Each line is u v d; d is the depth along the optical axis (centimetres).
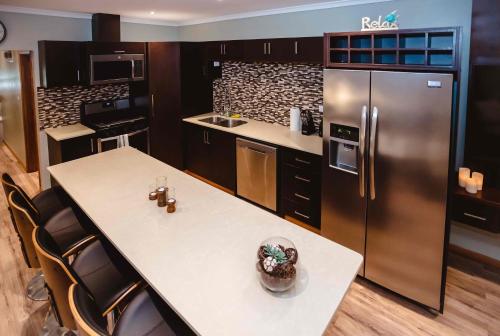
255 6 396
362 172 270
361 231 284
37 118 452
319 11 379
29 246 216
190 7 406
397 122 246
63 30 446
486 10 252
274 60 400
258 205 427
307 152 352
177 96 505
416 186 246
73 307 121
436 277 251
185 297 146
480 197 262
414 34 237
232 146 445
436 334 239
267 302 143
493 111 267
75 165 309
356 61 288
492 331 242
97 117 501
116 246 184
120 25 500
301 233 197
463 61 289
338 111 277
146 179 277
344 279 158
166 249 180
